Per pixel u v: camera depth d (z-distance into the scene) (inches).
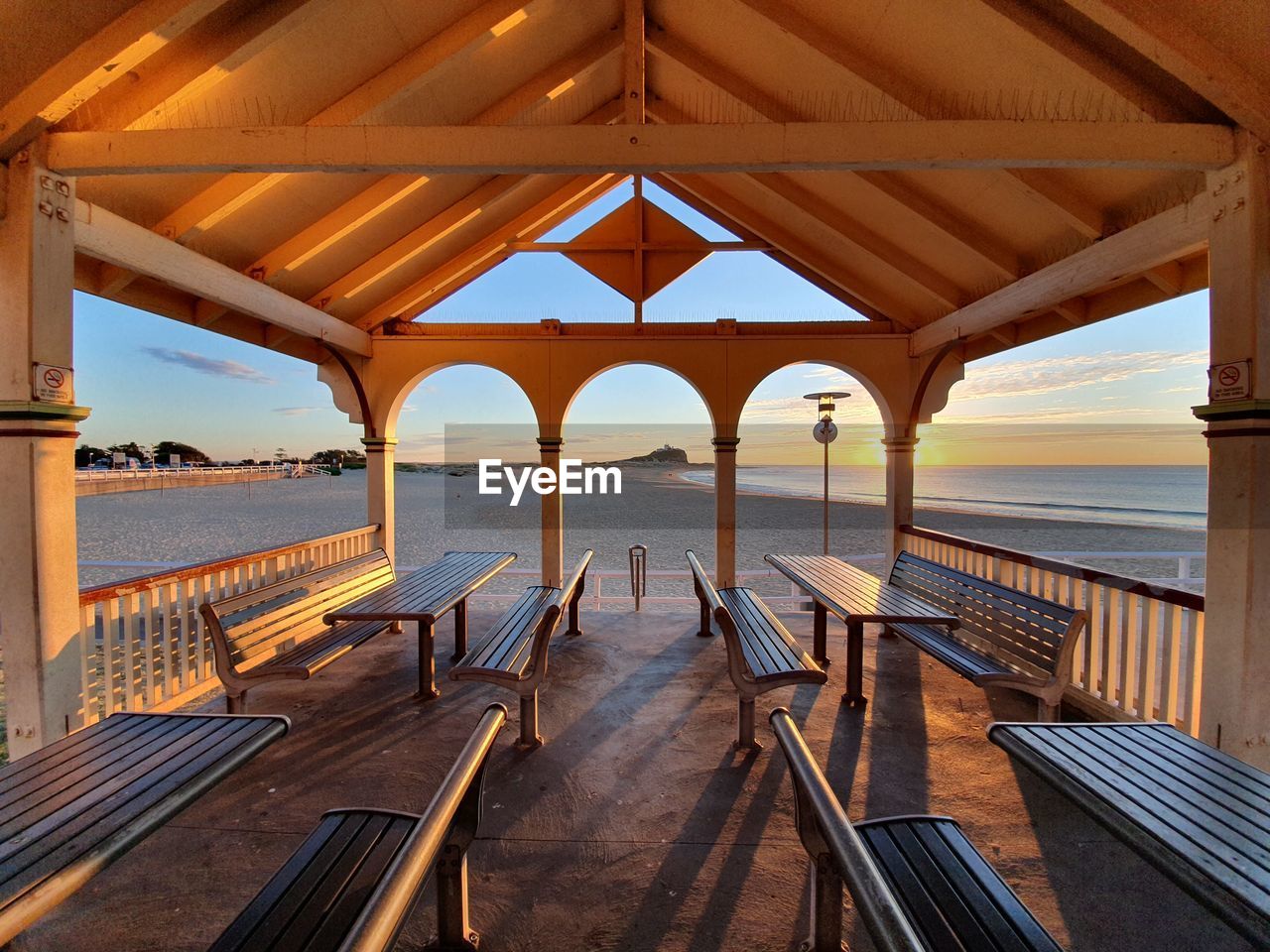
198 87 111.9
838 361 241.9
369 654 177.3
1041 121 98.9
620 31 163.8
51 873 51.4
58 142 100.5
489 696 144.9
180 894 78.6
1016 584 169.2
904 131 99.8
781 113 160.4
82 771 68.5
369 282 204.4
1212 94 94.8
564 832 92.0
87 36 93.6
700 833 91.9
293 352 231.0
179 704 137.5
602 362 243.8
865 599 149.8
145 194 133.9
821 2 132.1
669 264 244.8
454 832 68.2
